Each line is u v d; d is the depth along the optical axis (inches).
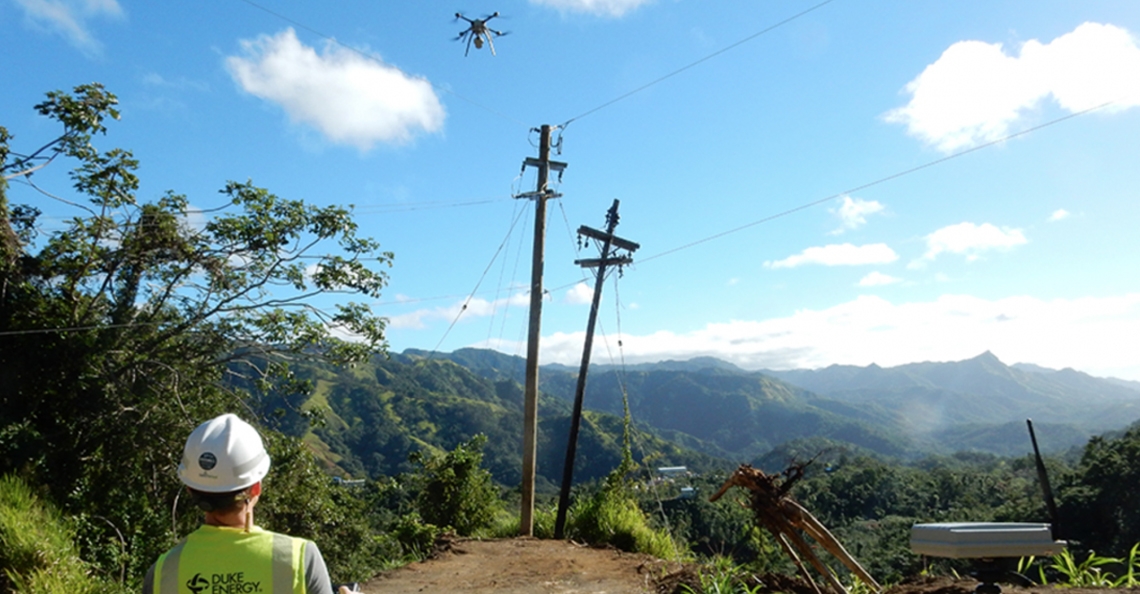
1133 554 261.4
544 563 477.7
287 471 681.6
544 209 695.7
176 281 644.1
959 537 188.1
